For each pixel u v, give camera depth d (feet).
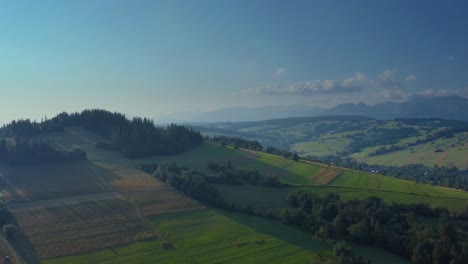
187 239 375.45
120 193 474.08
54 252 327.47
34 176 514.68
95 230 373.40
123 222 396.78
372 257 372.58
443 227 396.37
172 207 449.89
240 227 414.82
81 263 313.53
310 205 480.64
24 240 343.26
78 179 515.91
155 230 388.78
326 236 395.75
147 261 324.60
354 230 402.93
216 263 328.70
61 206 422.41
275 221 440.86
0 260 308.19
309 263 336.70
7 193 447.42
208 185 503.20
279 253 356.59
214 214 447.01
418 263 361.71
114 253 335.26
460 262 350.84
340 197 516.32
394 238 390.21
